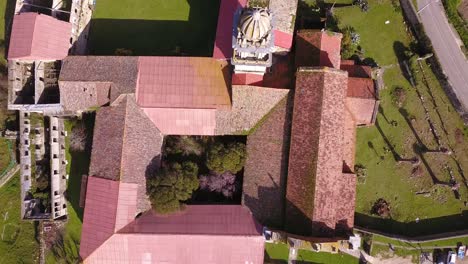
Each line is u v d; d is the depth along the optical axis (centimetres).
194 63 5172
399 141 5456
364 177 5391
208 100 5075
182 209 5038
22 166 5303
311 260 5362
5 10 5719
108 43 5672
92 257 4888
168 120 5147
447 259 5256
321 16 5509
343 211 4981
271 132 5097
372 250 5291
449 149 5428
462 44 5425
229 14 5153
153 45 5641
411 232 5362
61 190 5469
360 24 5531
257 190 5075
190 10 5659
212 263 4878
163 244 4850
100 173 5022
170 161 5381
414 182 5419
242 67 4662
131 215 4931
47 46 5078
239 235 4822
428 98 5481
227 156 5009
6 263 5500
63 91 5147
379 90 5494
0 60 5644
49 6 5516
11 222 5566
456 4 5391
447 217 5378
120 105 5066
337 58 5041
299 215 4825
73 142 5447
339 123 4841
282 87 5053
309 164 4781
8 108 5181
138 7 5694
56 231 5478
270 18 3834
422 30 5347
